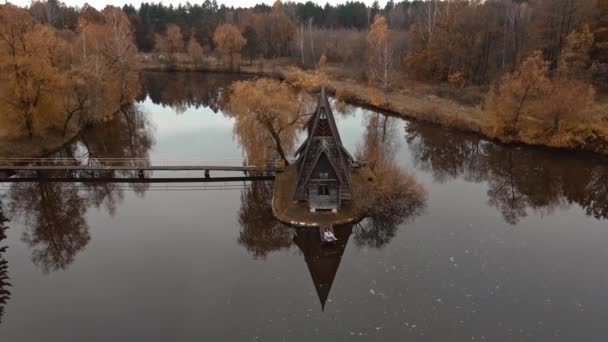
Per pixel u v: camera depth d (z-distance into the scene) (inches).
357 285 1026.7
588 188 1656.0
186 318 925.8
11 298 1000.9
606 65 2443.4
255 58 5246.1
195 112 3051.2
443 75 3331.7
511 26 3152.1
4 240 1302.9
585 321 888.3
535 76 1979.6
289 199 1400.1
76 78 2055.9
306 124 1656.0
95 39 2785.4
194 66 4901.6
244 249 1224.8
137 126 2632.9
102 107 2470.5
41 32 2012.8
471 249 1175.6
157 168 1663.4
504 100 2092.8
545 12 2672.2
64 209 1512.1
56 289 1035.9
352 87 3457.2
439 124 2511.1
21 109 1918.1
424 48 3629.4
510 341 834.2
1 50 1830.7
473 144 2224.4
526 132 2081.7
